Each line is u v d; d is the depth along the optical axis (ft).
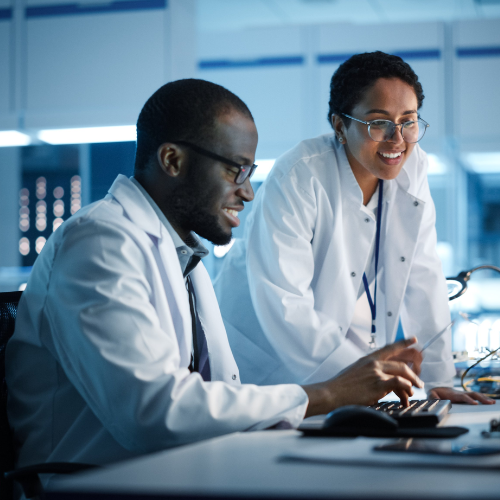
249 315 6.33
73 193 15.39
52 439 3.89
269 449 2.76
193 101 4.27
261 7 19.11
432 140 16.40
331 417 3.18
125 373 3.35
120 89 13.64
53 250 3.88
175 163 4.29
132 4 13.58
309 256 5.72
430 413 3.33
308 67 16.69
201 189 4.31
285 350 5.44
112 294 3.55
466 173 19.12
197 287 4.90
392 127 5.44
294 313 5.36
